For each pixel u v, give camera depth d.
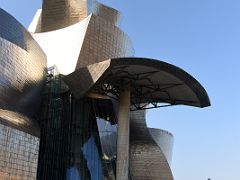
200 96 33.16
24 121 29.47
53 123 34.53
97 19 40.28
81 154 34.44
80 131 35.03
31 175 27.05
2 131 25.03
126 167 31.77
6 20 31.91
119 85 33.19
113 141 37.88
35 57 35.00
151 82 33.03
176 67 30.08
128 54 44.38
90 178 34.44
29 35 34.78
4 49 29.75
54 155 33.25
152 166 41.03
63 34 41.12
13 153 25.67
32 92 33.75
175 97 35.22
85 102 36.25
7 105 29.42
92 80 29.52
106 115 37.84
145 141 42.06
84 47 38.72
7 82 29.69
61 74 36.75
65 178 32.84
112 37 41.47
